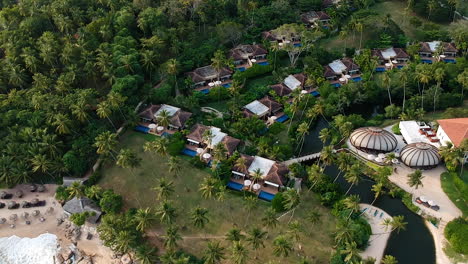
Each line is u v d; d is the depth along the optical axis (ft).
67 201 293.43
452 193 297.94
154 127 352.49
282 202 280.92
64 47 383.24
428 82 388.37
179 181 311.47
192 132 342.85
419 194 299.58
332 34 498.28
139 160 295.07
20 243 267.80
